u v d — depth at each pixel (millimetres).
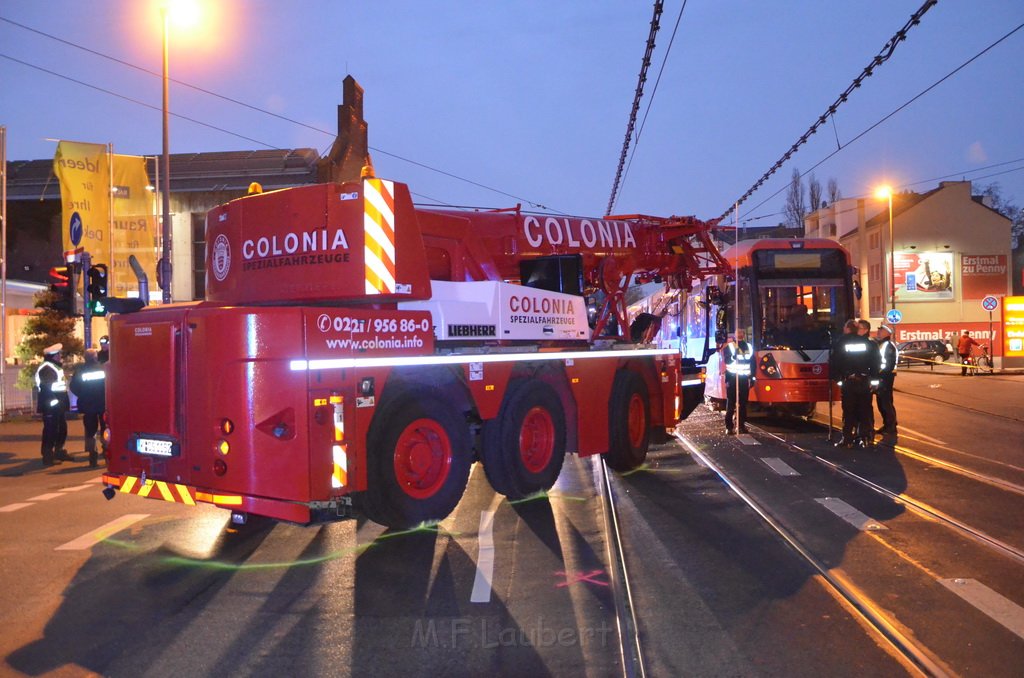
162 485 7074
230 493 6676
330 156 30984
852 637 4984
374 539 7543
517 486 8711
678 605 5602
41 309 23203
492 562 6711
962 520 7914
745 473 10742
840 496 9148
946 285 58844
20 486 11258
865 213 62938
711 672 4508
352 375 6809
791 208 74625
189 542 7609
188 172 31234
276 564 6805
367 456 7039
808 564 6516
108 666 4730
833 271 15875
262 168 31172
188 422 6902
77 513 9102
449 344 8141
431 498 7492
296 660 4777
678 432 15398
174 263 29953
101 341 14055
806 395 15367
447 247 9641
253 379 6594
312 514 6504
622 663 4645
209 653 4902
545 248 10898
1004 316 36938
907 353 49750
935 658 4648
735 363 15055
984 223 58938
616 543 7234
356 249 7133
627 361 11180
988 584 5961
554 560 6738
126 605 5805
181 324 6945
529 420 8961
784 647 4844
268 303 7691
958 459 11750
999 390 25688
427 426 7516
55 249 33750
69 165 22375
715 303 17125
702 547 7074
